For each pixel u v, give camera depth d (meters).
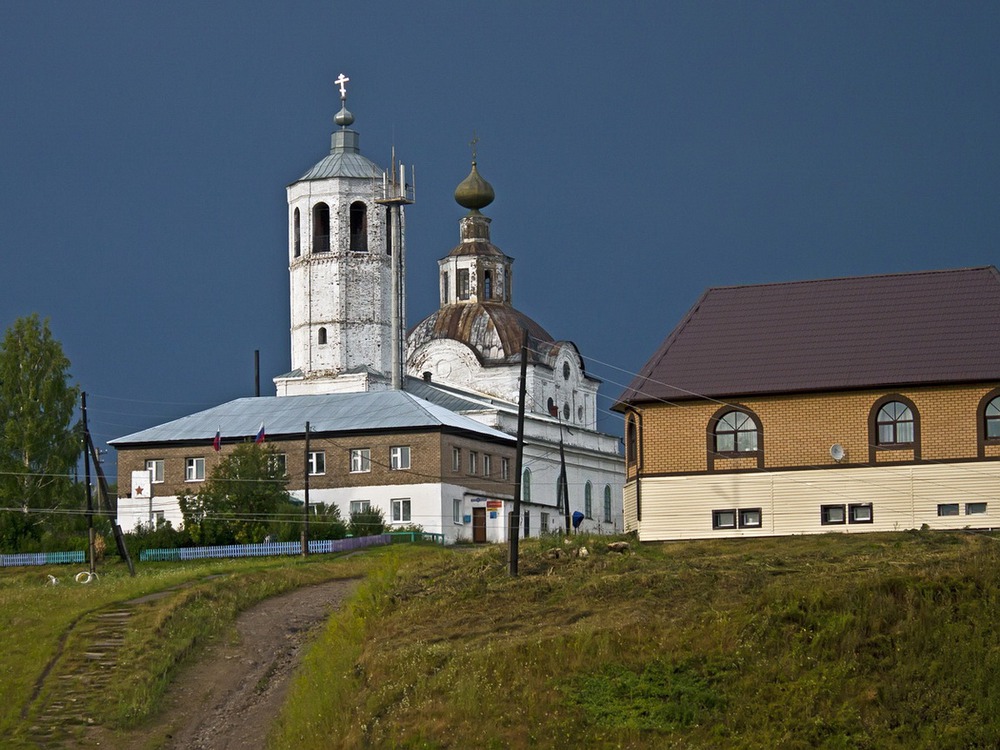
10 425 121.38
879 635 57.09
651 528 80.56
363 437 123.31
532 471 139.00
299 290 144.00
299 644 69.88
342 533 112.94
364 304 143.00
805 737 52.84
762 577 64.44
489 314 153.38
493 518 126.56
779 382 80.19
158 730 60.09
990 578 59.69
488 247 156.50
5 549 116.62
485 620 63.41
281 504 113.25
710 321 84.81
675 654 57.16
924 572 60.81
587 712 54.56
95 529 114.81
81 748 58.50
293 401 130.00
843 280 85.44
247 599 78.06
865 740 52.62
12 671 66.31
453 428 123.44
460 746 53.25
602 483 154.00
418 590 69.19
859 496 78.50
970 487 77.44
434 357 151.50
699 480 80.31
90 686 64.06
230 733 59.34
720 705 54.56
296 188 144.50
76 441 123.44
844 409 79.19
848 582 60.75
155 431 127.88
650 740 53.16
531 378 150.38
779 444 79.69
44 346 124.38
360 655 61.22
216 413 129.75
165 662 66.12
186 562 105.62
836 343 81.81
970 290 83.19
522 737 53.44
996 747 52.22
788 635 57.69
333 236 143.00
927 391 78.50
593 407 160.75
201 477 125.69
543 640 58.75
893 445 78.56
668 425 81.00
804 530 78.81
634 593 64.06
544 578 67.94
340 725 55.75
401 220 145.00
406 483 122.00
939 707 53.91
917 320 82.06
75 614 73.81
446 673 57.38
